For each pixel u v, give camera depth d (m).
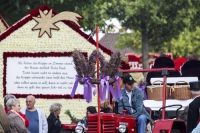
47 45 38.16
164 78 28.33
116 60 25.45
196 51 116.31
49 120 30.17
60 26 38.22
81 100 37.94
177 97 29.94
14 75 38.06
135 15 105.62
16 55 38.06
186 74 32.91
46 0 54.94
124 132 26.47
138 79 45.72
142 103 27.50
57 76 38.03
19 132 25.19
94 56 25.39
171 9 104.75
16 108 25.94
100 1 60.97
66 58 38.06
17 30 38.16
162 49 115.75
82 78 25.33
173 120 26.11
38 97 38.00
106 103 29.19
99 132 25.47
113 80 25.48
